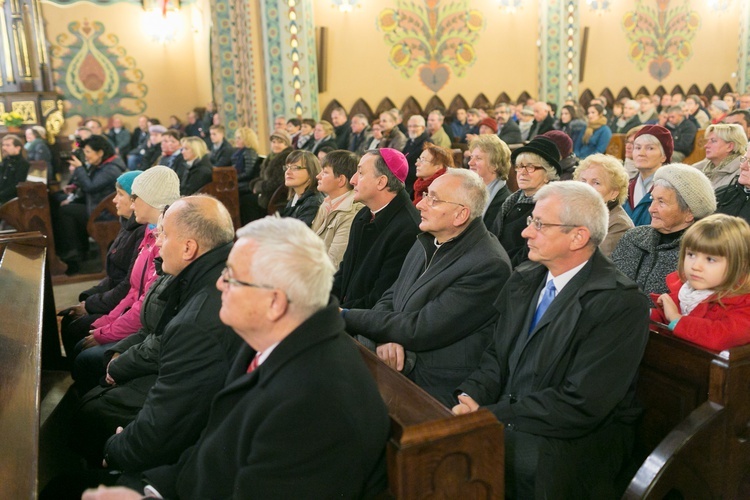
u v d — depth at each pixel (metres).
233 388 1.54
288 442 1.38
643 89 13.36
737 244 1.97
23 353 2.15
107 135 12.50
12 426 1.67
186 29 13.31
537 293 2.21
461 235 2.55
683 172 2.52
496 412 2.00
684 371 1.98
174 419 1.94
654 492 1.77
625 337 1.97
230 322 1.51
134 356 2.45
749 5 14.06
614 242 2.98
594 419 1.94
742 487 2.21
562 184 2.11
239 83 9.92
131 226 3.78
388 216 3.12
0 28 11.46
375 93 10.70
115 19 12.77
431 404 1.58
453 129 10.73
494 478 1.52
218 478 1.54
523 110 8.78
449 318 2.42
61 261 6.51
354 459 1.39
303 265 1.47
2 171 6.87
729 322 1.97
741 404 1.87
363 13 10.42
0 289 2.74
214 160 8.06
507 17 11.39
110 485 2.11
